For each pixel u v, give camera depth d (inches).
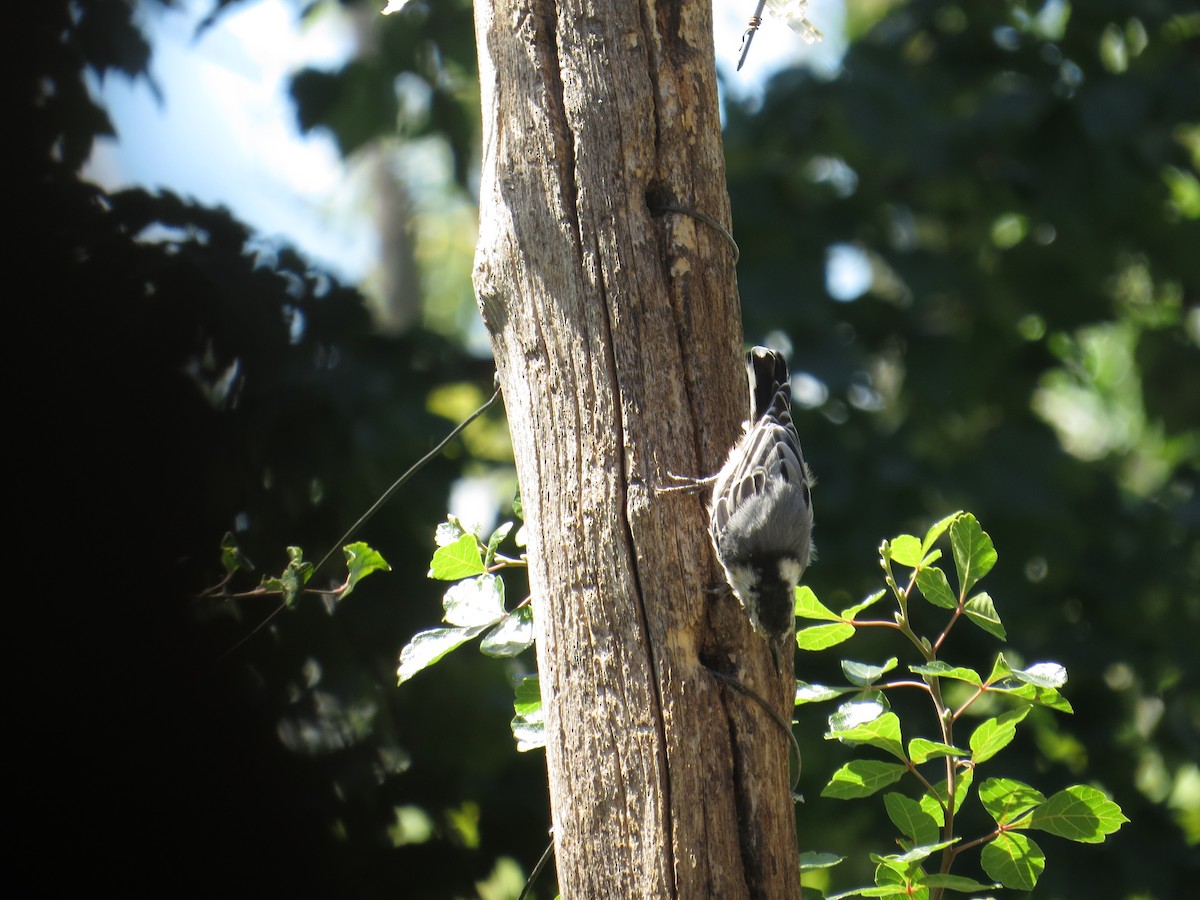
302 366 421.7
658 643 257.9
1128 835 536.1
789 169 645.3
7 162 377.1
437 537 296.0
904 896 271.3
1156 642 601.0
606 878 256.2
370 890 383.2
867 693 277.6
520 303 272.2
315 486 426.6
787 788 265.4
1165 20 625.0
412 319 615.5
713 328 272.8
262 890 350.9
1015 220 691.4
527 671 451.5
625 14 271.7
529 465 271.3
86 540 343.0
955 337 634.2
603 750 258.2
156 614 345.7
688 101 274.8
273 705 366.9
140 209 403.9
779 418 305.4
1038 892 526.6
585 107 270.1
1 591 327.6
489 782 425.4
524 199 271.9
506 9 276.1
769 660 266.7
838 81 635.5
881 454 574.2
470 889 405.4
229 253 404.8
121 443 357.1
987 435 618.2
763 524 265.9
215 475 373.7
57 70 402.6
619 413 264.5
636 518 260.1
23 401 346.6
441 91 613.9
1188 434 719.1
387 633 417.1
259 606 377.1
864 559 555.2
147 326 371.2
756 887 256.2
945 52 651.5
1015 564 580.1
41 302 359.3
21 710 321.4
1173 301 717.9
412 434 464.1
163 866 333.1
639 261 268.1
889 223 650.8
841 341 585.0
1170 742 608.7
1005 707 526.0
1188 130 647.8
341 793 387.9
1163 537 623.2
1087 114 605.3
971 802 498.9
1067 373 676.1
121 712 333.7
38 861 318.0
